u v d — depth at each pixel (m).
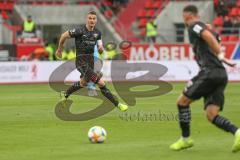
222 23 112.25
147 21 116.38
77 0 119.62
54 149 33.28
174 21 115.69
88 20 50.09
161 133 39.19
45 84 90.25
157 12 117.44
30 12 115.19
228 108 54.22
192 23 30.77
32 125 43.44
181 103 31.45
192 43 31.14
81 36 49.84
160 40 113.25
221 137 37.03
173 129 40.88
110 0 118.94
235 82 92.75
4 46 101.75
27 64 93.06
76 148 33.56
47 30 114.81
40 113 50.84
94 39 50.16
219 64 30.77
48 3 118.81
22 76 92.81
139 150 32.62
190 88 30.97
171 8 115.69
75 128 41.78
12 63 92.31
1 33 108.50
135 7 118.75
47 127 42.38
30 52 103.31
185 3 115.38
